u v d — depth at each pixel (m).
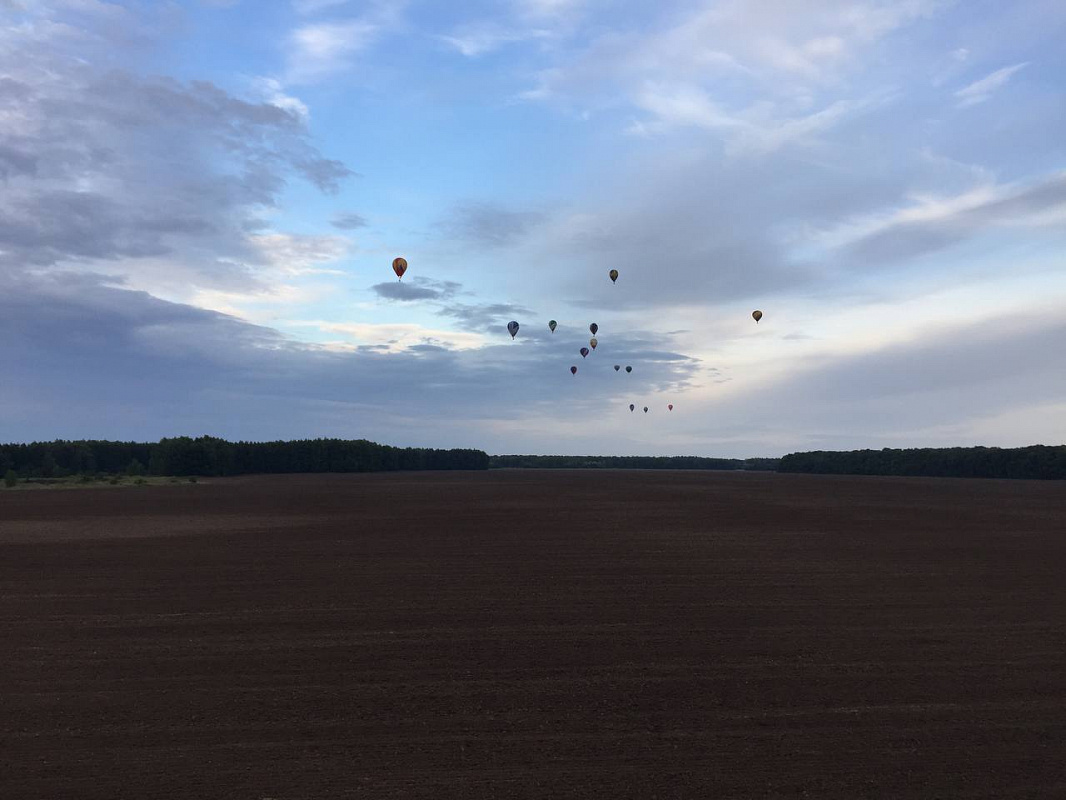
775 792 4.46
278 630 8.44
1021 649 7.62
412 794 4.43
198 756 4.98
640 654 7.46
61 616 9.12
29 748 5.11
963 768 4.80
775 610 9.47
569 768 4.80
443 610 9.47
